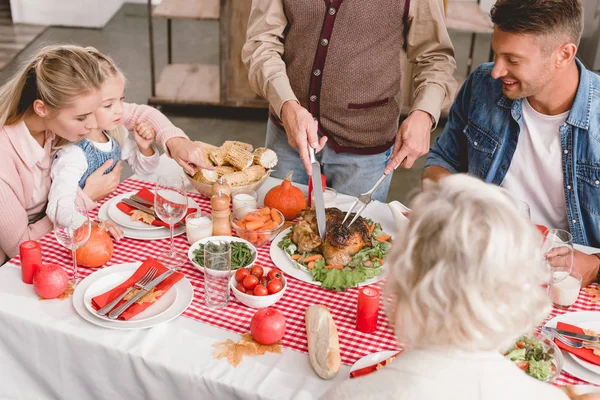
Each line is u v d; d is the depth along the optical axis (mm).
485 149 2195
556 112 2010
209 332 1526
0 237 1970
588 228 2086
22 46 5727
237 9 4613
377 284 1706
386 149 2439
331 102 2295
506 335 874
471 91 2232
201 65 5629
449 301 859
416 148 2049
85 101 1858
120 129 2250
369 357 1425
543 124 2053
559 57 1836
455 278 855
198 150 2113
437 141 2420
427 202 926
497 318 848
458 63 5859
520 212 901
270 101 2166
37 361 1574
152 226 1931
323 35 2193
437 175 2287
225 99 4922
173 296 1623
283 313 1602
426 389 896
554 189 2107
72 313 1570
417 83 2277
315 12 2160
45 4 6207
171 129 2186
